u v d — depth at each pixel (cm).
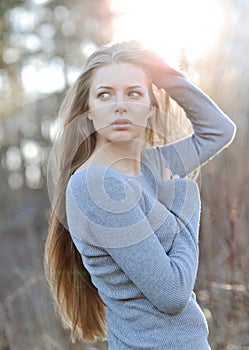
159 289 145
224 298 273
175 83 179
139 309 151
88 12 968
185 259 150
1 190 788
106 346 305
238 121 279
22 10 1025
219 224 276
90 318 182
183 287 147
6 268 512
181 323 152
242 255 268
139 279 146
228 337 264
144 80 162
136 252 145
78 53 1011
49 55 1019
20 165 897
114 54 160
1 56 1015
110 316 160
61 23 1027
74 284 178
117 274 151
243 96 284
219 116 184
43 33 1028
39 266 365
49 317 318
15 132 950
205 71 281
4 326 329
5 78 1013
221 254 283
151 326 150
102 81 158
